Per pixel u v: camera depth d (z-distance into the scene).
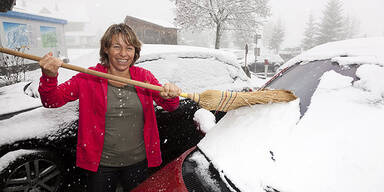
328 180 0.99
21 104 2.20
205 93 1.46
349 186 0.95
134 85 1.45
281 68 2.38
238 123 1.44
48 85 1.25
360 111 1.22
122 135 1.48
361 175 0.97
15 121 2.01
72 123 2.14
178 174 1.36
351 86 1.41
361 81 1.38
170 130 2.66
